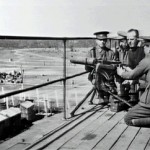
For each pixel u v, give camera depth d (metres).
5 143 4.55
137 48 5.81
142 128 4.71
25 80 63.34
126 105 5.98
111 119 5.26
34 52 110.44
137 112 3.82
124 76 3.92
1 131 10.09
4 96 3.44
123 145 3.95
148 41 3.80
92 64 5.38
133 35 5.71
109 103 6.35
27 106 12.91
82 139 4.21
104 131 4.57
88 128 4.74
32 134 4.69
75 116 5.45
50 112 21.31
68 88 52.62
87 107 6.13
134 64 5.86
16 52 108.56
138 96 6.00
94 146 3.93
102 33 5.75
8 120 10.59
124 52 5.92
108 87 5.75
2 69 80.38
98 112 5.78
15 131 10.61
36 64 91.38
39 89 52.25
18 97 37.00
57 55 104.88
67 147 3.91
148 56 3.80
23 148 3.91
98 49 5.82
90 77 5.80
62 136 4.36
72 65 89.38
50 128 4.72
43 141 4.11
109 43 6.37
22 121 11.70
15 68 83.50
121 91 5.82
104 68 5.45
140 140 4.15
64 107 5.23
